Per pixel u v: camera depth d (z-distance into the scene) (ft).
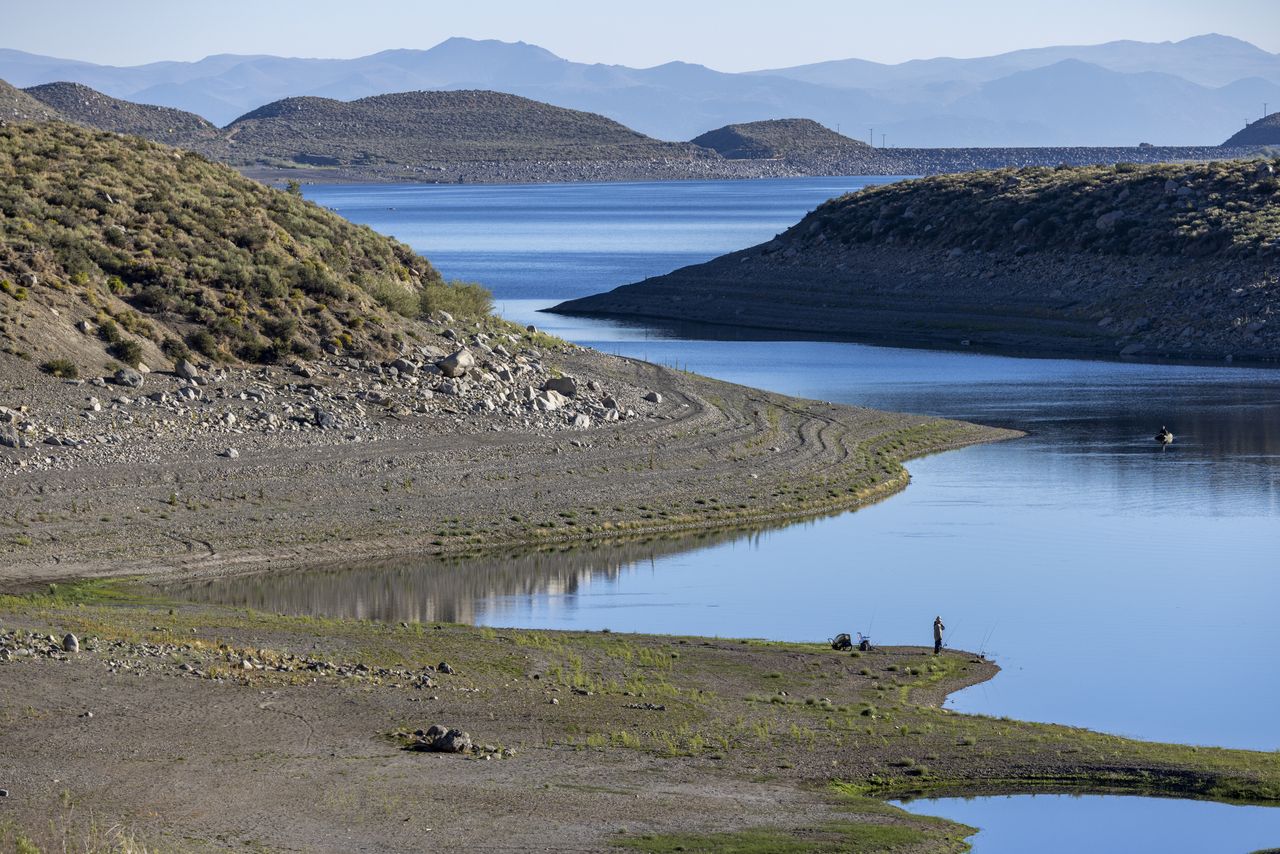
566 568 240.53
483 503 270.67
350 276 389.19
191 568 224.94
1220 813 125.80
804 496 295.69
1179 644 197.16
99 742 123.75
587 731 139.44
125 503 245.04
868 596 223.92
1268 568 242.78
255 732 130.00
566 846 105.50
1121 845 116.88
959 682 175.63
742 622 207.72
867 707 155.74
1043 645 195.93
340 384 321.11
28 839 98.63
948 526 277.64
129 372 294.66
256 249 374.22
